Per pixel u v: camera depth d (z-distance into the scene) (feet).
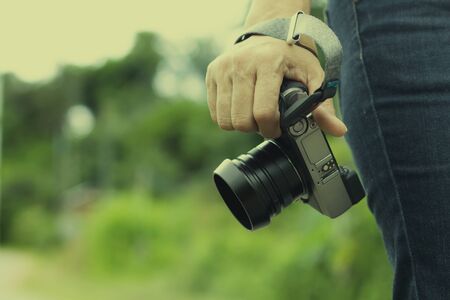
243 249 32.78
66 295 34.22
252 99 3.28
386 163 3.39
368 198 3.62
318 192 3.46
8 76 94.27
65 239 72.84
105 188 81.30
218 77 3.43
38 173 89.04
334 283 11.36
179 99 80.12
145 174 73.67
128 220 49.90
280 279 13.88
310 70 3.38
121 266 48.78
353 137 3.61
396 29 3.43
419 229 3.27
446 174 3.21
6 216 82.33
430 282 3.23
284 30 3.43
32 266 53.47
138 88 88.22
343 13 3.67
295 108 3.25
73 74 91.81
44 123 93.35
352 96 3.58
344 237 11.07
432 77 3.30
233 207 3.66
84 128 91.76
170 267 44.45
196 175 70.49
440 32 3.37
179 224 49.98
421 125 3.28
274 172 3.44
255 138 63.67
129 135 81.25
